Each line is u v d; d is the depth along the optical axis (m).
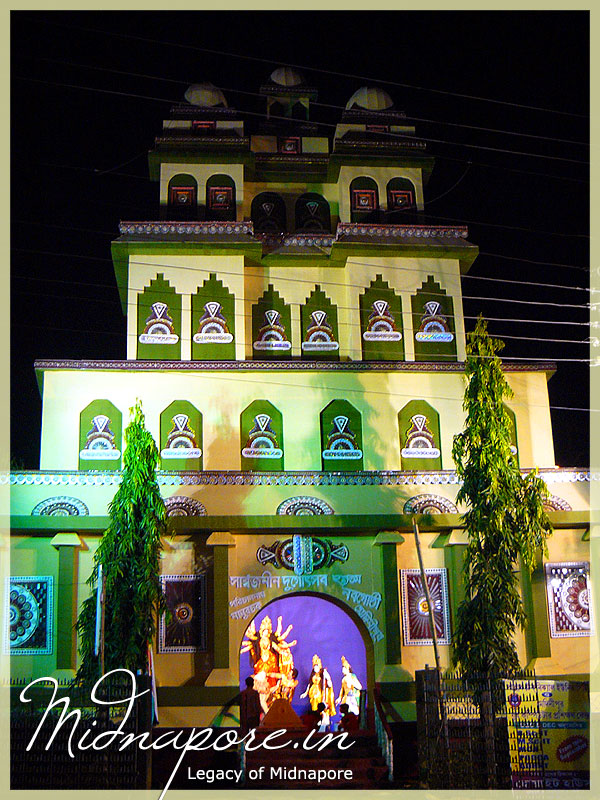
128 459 18.98
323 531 21.23
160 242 23.80
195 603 20.73
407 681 20.44
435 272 24.80
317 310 24.86
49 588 20.36
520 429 22.83
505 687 17.56
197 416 22.12
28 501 20.70
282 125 27.53
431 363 23.03
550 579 21.52
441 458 22.56
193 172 25.62
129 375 22.19
